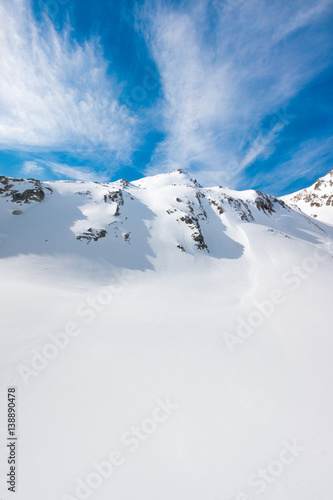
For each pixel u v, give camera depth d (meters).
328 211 120.69
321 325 18.34
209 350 13.82
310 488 5.89
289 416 8.67
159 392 9.62
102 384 9.87
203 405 9.03
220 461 6.64
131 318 17.80
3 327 13.02
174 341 14.51
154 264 35.25
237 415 8.59
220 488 5.87
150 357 12.34
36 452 6.65
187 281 31.81
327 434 7.86
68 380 9.93
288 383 10.93
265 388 10.41
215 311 21.83
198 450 7.00
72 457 6.61
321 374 11.82
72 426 7.66
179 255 38.66
